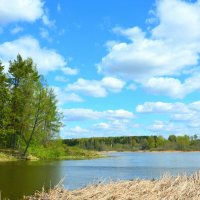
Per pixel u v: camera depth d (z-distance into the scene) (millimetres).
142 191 17594
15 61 69625
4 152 64938
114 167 50000
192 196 17031
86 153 90250
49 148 73375
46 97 68750
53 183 28516
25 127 67812
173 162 68188
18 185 26688
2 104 65812
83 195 16859
